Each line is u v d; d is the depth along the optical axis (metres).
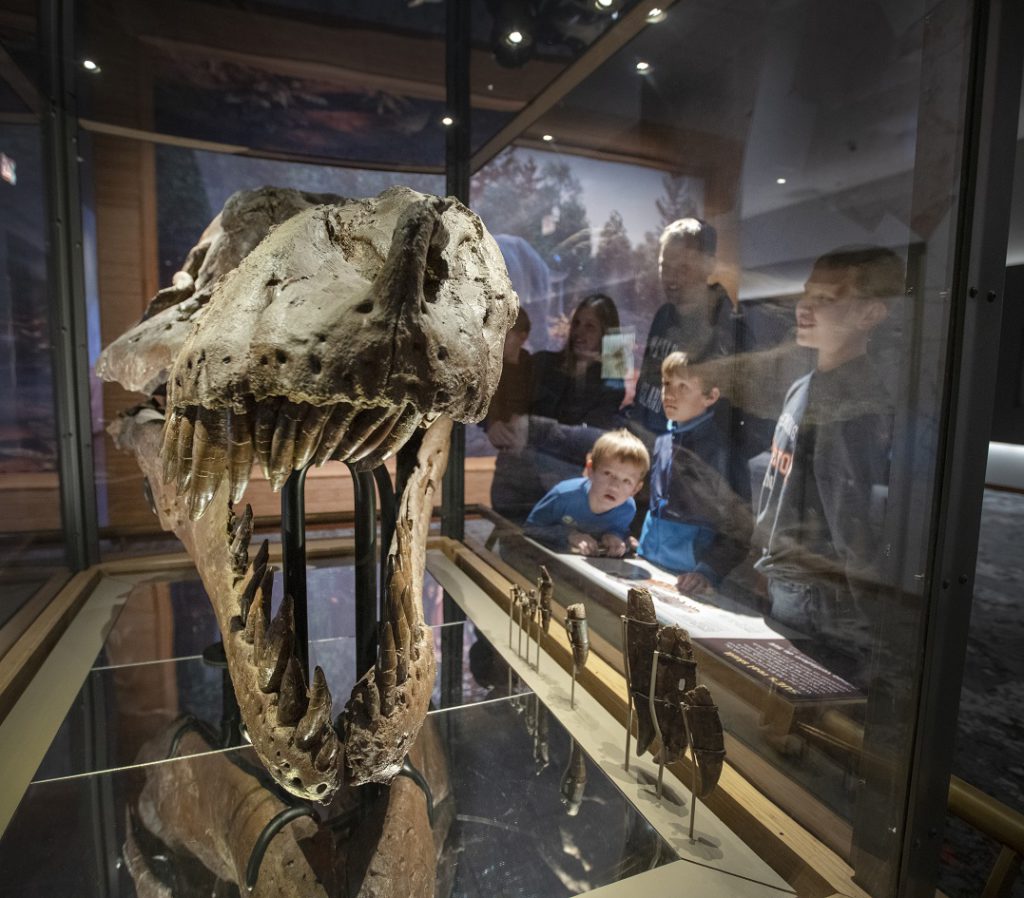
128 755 1.53
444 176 2.88
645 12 1.75
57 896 1.14
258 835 1.26
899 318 1.18
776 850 1.23
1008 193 1.10
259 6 2.40
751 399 1.50
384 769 1.15
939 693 1.17
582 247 2.11
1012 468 6.35
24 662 1.85
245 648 1.17
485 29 2.48
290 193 1.69
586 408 2.13
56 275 2.47
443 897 1.13
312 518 2.89
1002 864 1.27
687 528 1.69
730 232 1.54
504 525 2.71
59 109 2.40
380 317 0.83
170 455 1.03
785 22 1.36
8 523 2.06
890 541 1.21
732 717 1.54
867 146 1.22
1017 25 1.07
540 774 1.48
